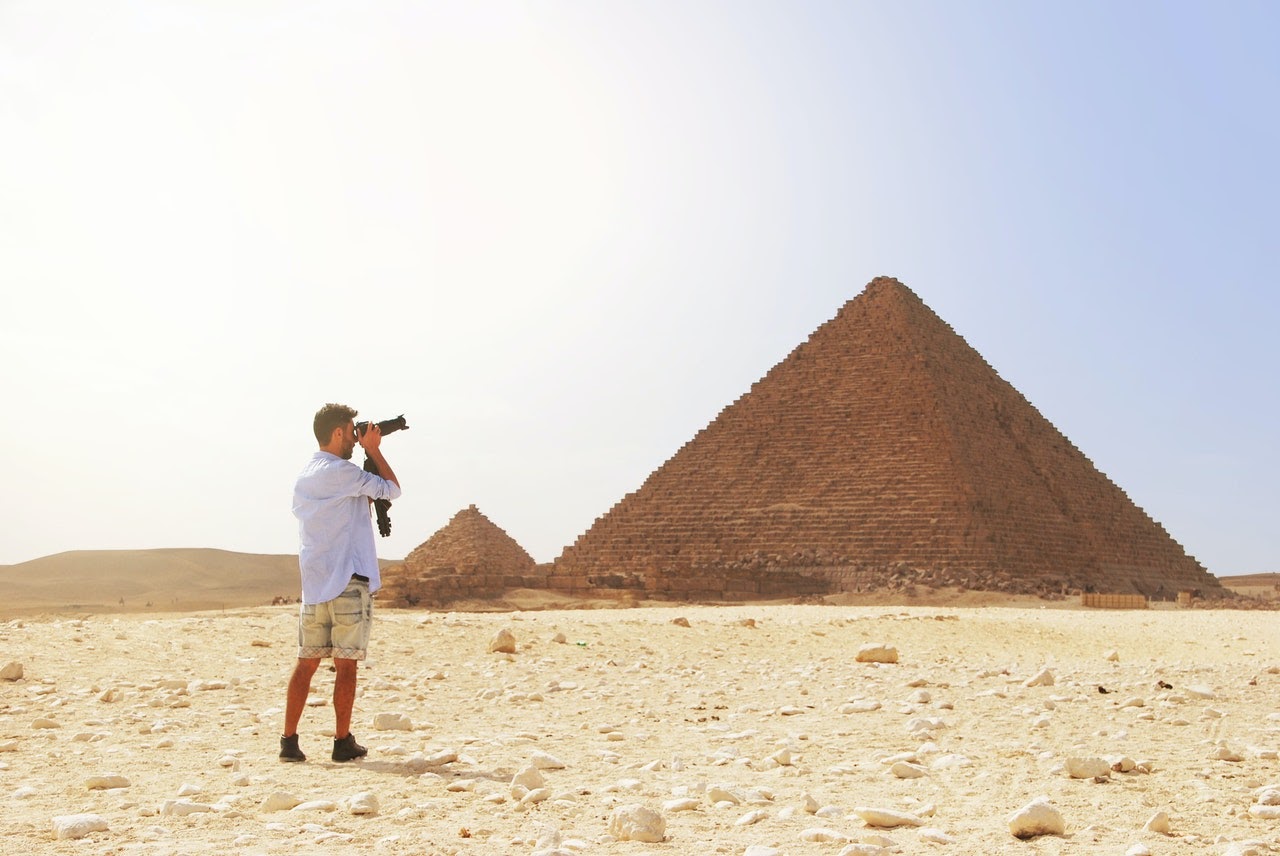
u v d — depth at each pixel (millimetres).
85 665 21578
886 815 10641
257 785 12031
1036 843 10008
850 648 33312
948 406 157375
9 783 12062
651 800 11680
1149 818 10969
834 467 154500
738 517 154875
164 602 194625
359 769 13133
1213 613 83312
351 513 14070
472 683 21906
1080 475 178750
